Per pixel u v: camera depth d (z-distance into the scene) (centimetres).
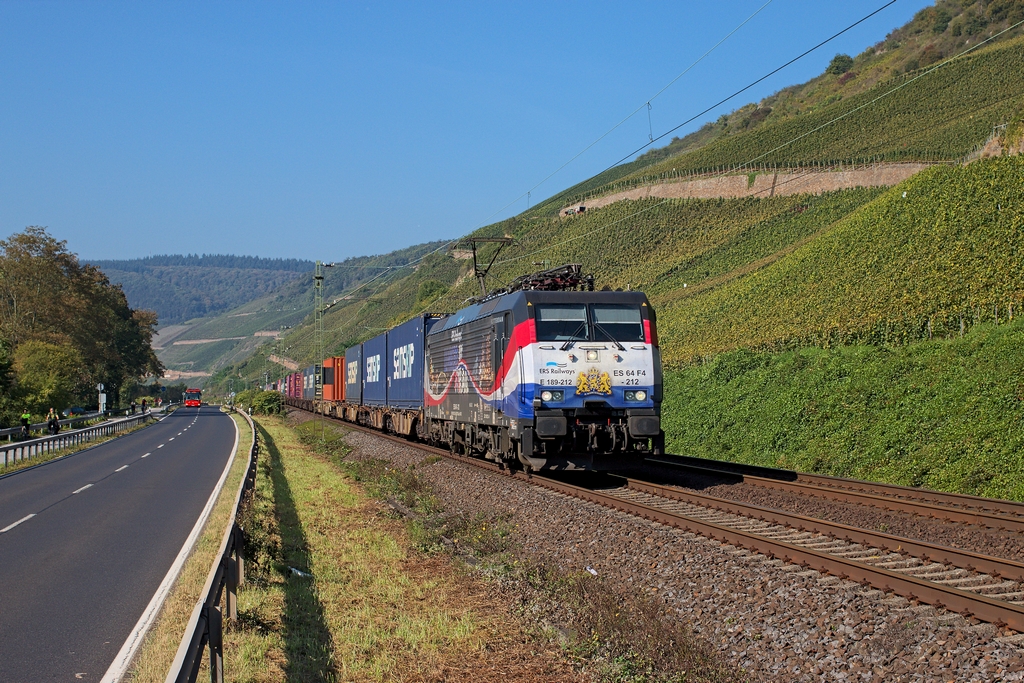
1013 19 12125
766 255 6944
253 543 1145
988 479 1781
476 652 852
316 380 6831
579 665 812
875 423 2394
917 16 15212
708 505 1448
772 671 761
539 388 1697
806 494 1602
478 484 1886
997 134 5134
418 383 2998
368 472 2502
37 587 1047
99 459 3209
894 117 9425
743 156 10281
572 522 1380
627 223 9462
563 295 1777
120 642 812
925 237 4200
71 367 6147
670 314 5991
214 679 637
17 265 7138
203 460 3077
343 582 1151
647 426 1720
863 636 777
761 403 3059
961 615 789
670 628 880
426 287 10588
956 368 2528
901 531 1243
